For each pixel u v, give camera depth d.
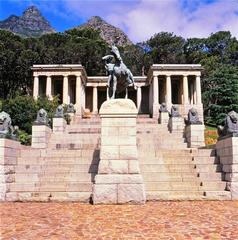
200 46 80.56
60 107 23.78
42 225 7.85
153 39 73.62
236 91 46.69
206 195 12.06
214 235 6.83
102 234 6.95
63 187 12.77
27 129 29.94
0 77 54.94
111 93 14.84
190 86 53.53
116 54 14.99
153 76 48.84
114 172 11.47
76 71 48.78
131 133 11.81
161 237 6.68
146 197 11.88
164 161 14.52
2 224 7.99
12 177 13.18
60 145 19.31
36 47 59.00
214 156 14.54
